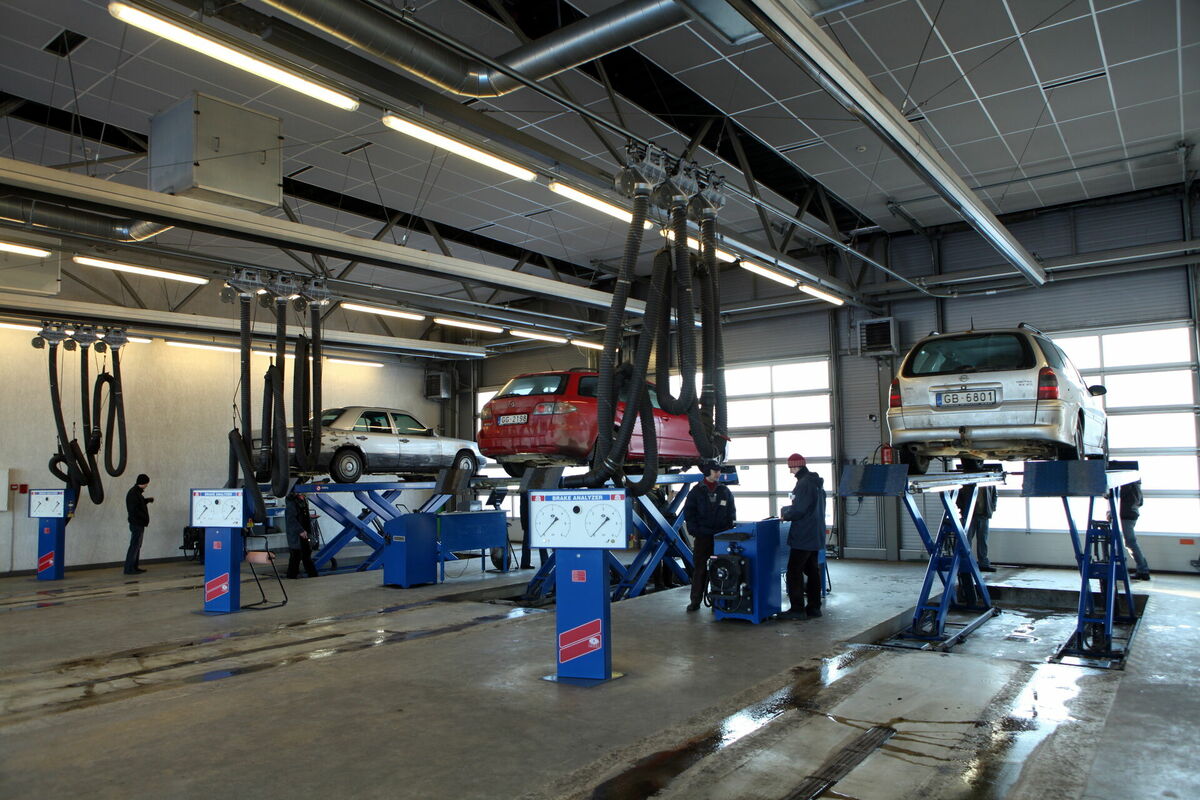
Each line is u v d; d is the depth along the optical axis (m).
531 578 11.78
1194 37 7.46
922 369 6.95
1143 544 11.80
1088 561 6.98
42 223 8.53
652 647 6.81
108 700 5.48
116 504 14.84
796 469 8.36
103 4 6.69
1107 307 12.25
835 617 8.19
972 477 7.69
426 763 4.09
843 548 14.23
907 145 6.89
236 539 9.02
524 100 8.65
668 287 4.62
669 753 4.24
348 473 12.95
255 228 8.21
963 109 8.95
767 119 9.16
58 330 11.58
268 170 6.83
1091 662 6.31
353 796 3.68
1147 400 11.94
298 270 14.62
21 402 13.93
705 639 7.14
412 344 16.22
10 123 8.91
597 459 4.46
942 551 8.30
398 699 5.25
